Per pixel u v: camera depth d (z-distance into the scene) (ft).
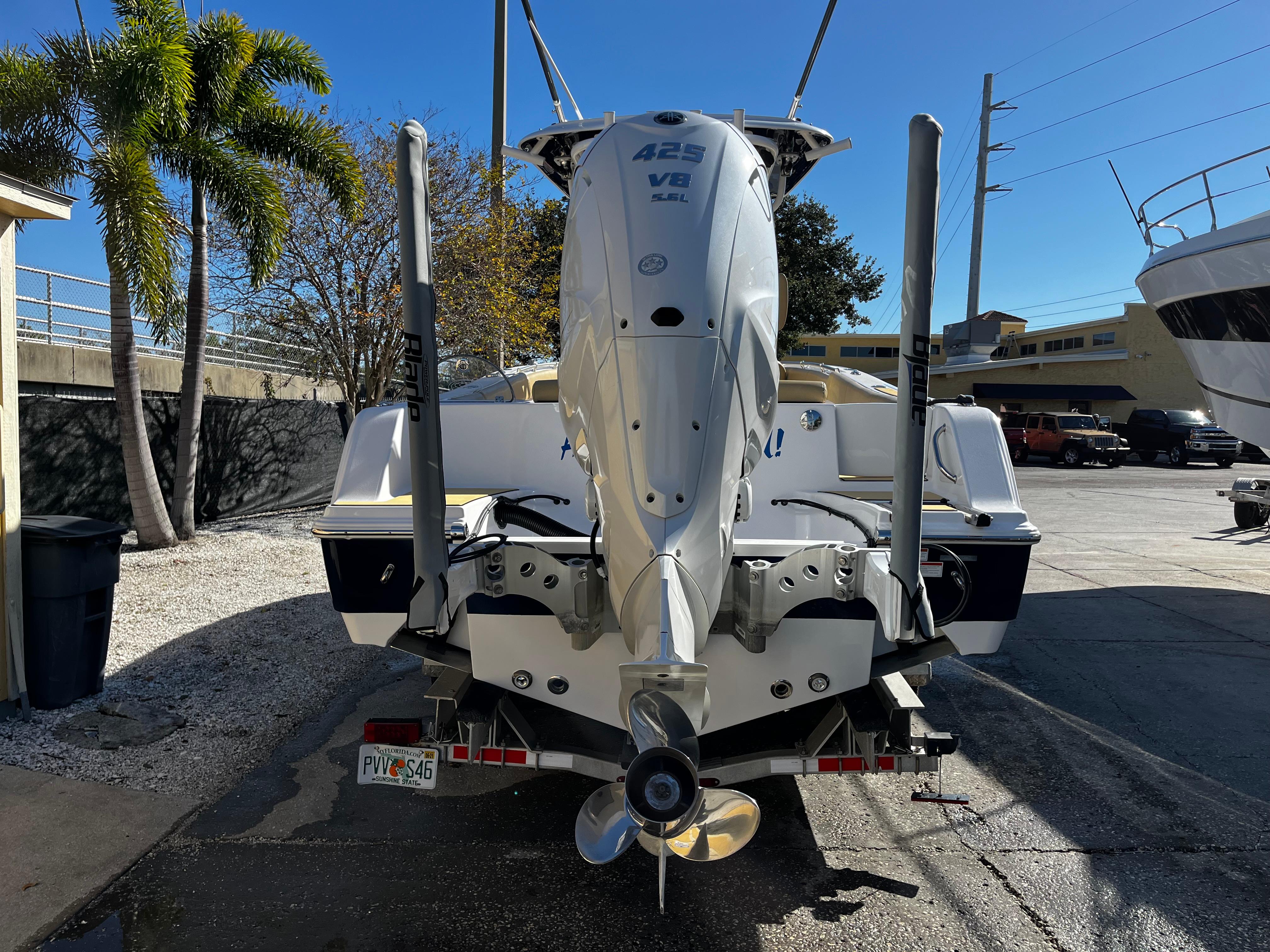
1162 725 15.26
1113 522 43.62
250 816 11.41
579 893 9.68
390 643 10.22
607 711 9.76
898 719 9.55
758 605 8.84
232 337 47.57
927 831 11.27
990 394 111.65
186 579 24.81
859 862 10.45
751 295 8.07
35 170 25.27
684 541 7.23
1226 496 39.42
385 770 9.83
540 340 51.83
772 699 9.78
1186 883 10.02
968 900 9.61
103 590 15.14
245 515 37.45
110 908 9.23
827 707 10.83
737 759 9.91
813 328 83.41
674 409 7.39
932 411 11.35
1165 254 29.30
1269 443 28.12
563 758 9.83
